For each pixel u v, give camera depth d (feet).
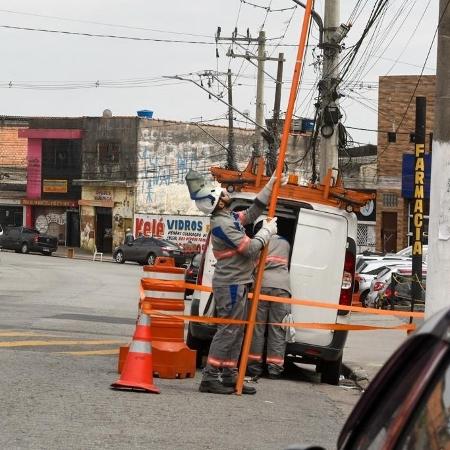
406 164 140.87
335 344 50.37
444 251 43.83
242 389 42.57
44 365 47.01
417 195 68.23
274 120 172.35
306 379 54.54
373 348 70.64
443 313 11.91
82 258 266.98
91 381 42.75
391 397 12.07
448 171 44.01
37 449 29.37
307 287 50.21
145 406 37.42
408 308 105.70
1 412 34.76
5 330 63.87
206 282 50.14
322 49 92.17
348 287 50.57
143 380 40.78
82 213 293.84
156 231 274.36
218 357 41.88
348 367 58.65
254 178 50.72
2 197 312.71
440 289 43.86
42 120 299.99
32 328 66.90
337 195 50.44
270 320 48.70
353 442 12.53
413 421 11.50
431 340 11.73
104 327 72.28
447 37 44.42
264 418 37.14
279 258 48.70
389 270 115.85
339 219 50.55
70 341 59.47
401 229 206.90
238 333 41.96
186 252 243.81
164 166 286.05
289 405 41.27
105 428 32.94
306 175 283.59
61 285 131.75
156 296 46.01
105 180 288.30
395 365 12.21
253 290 43.86
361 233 211.41
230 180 50.70
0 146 341.41
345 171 215.31
